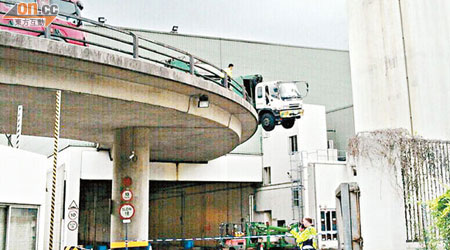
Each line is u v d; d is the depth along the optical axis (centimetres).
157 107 1734
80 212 3434
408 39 1327
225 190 3900
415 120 1288
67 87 1455
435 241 977
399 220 997
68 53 1324
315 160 3366
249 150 3778
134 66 1480
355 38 1412
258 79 3241
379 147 1044
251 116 2280
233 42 4219
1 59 1336
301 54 4478
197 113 1905
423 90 1299
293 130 3459
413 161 1047
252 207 3794
